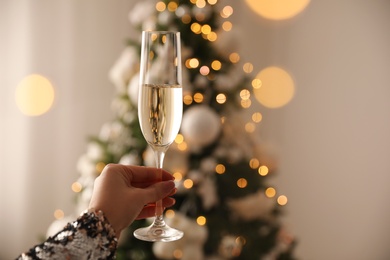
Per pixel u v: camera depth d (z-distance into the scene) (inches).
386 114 131.6
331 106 133.6
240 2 135.4
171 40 34.0
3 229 134.0
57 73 132.6
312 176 136.1
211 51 91.1
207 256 88.4
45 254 25.7
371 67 131.3
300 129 135.6
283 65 135.1
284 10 133.9
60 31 131.7
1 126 132.3
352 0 130.6
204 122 81.7
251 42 135.9
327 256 136.9
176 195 89.0
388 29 130.1
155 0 129.3
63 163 134.3
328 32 132.4
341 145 134.0
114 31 132.0
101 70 132.9
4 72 131.3
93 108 133.6
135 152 92.3
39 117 133.0
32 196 134.0
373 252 134.7
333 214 135.8
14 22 130.6
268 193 95.3
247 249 89.2
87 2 131.6
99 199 28.9
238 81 94.3
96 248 26.7
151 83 33.9
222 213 90.3
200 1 90.0
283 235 97.1
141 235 33.4
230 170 90.4
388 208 133.3
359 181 134.0
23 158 133.1
